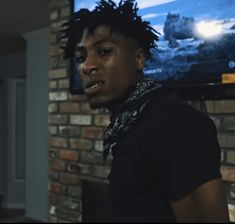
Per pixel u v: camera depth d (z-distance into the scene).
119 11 0.70
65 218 2.52
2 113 5.67
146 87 0.69
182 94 1.70
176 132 0.59
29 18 3.63
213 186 0.57
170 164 0.58
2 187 5.66
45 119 4.19
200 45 1.60
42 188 4.20
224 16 1.53
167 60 1.72
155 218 0.59
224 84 1.52
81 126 2.40
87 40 0.69
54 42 2.63
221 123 1.63
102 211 0.50
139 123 0.65
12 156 5.46
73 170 2.46
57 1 2.60
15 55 5.41
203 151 0.58
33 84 4.35
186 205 0.56
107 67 0.68
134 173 0.63
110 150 0.72
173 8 1.70
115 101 0.70
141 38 0.72
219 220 0.55
